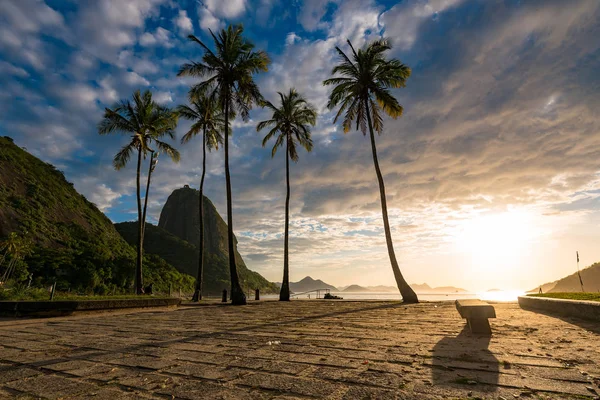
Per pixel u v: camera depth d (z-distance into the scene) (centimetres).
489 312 610
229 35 2170
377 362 410
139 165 2611
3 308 1096
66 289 4256
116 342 591
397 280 1878
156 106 2744
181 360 445
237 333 682
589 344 490
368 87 2167
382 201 2041
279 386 326
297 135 2739
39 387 340
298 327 764
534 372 354
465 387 310
